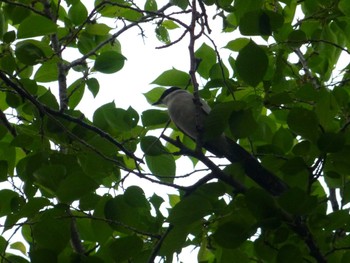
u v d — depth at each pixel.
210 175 5.00
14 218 4.78
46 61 5.73
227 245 4.60
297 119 4.55
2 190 5.27
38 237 4.75
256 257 5.47
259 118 6.14
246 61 4.82
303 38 6.24
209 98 6.41
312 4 6.87
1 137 5.71
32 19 5.62
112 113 5.62
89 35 6.92
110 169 5.28
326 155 4.62
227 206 4.93
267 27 5.46
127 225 5.04
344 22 6.72
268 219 4.43
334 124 5.11
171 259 4.82
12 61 5.84
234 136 4.81
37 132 5.69
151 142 5.16
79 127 5.52
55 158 5.27
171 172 5.65
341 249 4.90
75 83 6.46
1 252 5.21
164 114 5.85
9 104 5.98
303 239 4.67
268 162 5.24
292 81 6.65
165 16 5.49
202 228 5.08
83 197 4.99
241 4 6.36
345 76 6.82
